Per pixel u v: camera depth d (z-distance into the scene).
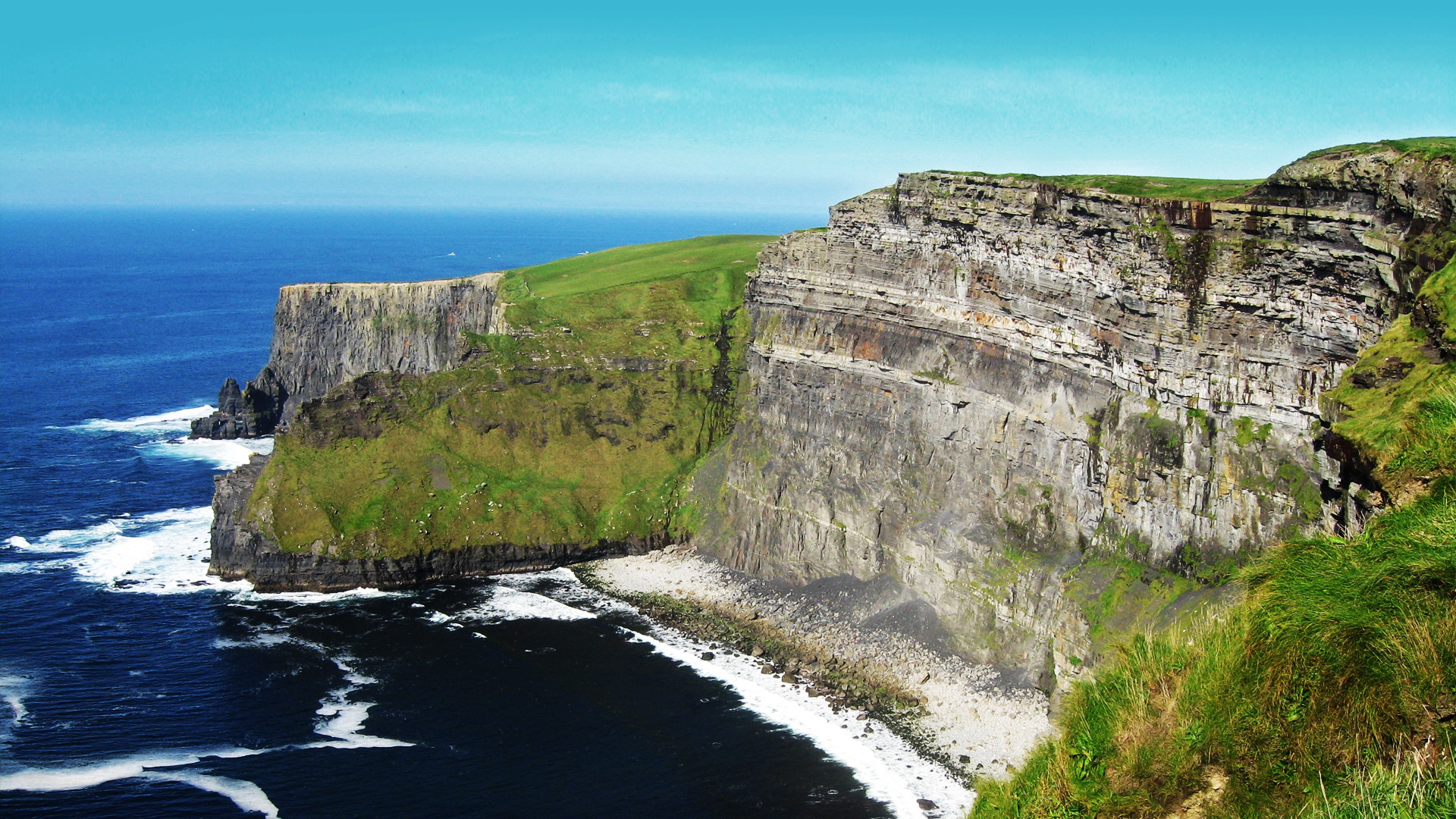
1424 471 30.98
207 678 97.06
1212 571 81.19
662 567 129.25
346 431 137.12
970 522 105.38
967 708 90.12
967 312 111.12
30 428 198.00
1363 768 24.55
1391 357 42.88
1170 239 86.06
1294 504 76.62
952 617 101.69
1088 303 94.75
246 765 81.38
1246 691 27.98
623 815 74.94
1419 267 60.81
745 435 140.75
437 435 139.50
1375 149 70.88
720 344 157.75
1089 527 94.38
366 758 82.75
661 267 193.38
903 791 77.81
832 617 111.12
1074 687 37.47
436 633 108.81
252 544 122.69
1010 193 103.50
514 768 81.38
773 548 125.25
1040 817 31.58
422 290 198.75
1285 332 78.94
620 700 93.12
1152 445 87.25
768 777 79.94
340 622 111.62
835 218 132.12
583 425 145.88
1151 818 28.56
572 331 159.25
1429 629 24.59
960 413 109.94
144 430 198.75
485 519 130.50
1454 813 21.45
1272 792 26.16
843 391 127.50
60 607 113.50
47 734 85.38
